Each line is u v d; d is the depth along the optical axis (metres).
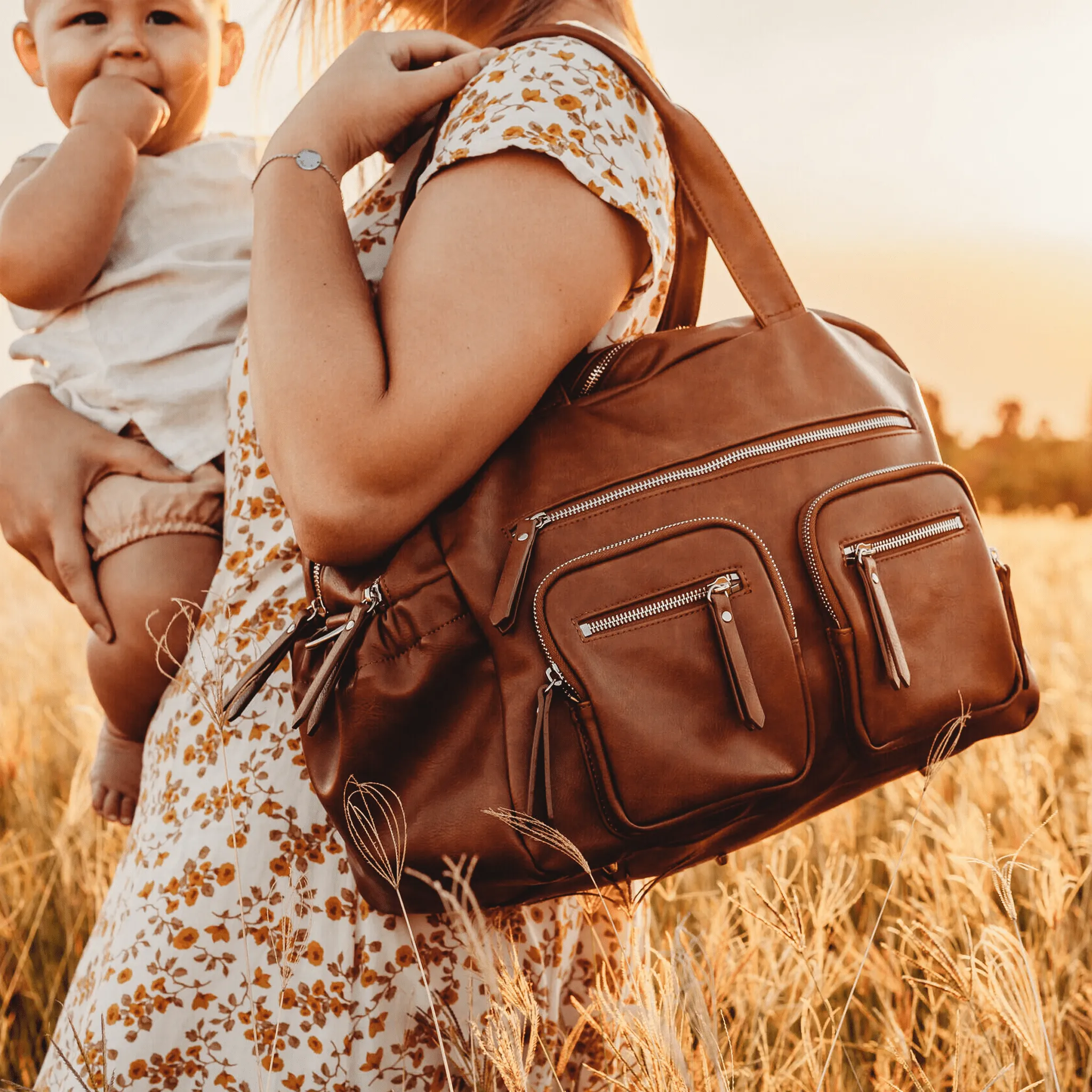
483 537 1.03
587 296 0.98
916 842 2.17
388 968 1.13
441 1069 1.16
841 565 1.04
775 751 1.01
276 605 1.18
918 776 2.55
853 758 1.07
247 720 1.16
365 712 1.04
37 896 2.47
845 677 1.04
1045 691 3.58
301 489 0.97
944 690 1.07
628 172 1.01
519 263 0.95
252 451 1.20
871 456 1.09
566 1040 1.27
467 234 0.96
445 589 1.03
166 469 1.38
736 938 1.60
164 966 1.12
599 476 1.04
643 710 0.99
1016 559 9.55
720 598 1.00
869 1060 1.80
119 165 1.39
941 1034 1.63
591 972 1.33
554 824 1.01
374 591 1.04
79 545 1.37
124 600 1.36
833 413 1.09
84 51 1.48
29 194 1.35
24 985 2.20
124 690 1.41
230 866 1.13
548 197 0.97
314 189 1.08
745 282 1.11
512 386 0.95
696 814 1.01
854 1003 1.85
